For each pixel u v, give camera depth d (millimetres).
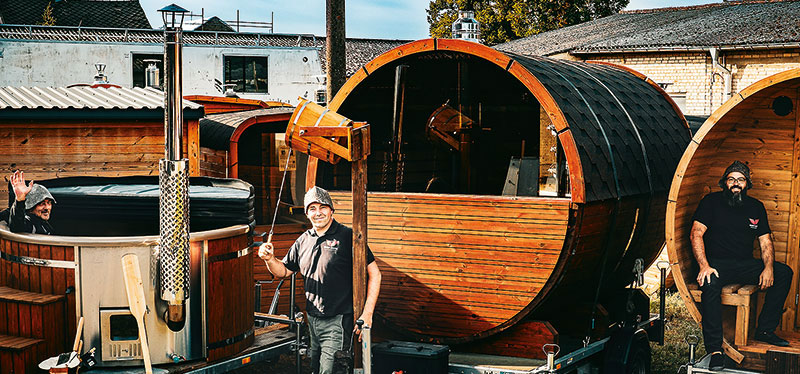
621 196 6387
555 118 6066
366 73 7043
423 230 6539
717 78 20688
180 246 5102
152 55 34531
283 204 9141
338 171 7547
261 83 36594
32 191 5879
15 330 5223
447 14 43781
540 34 31172
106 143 8445
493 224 6293
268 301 8312
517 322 6320
